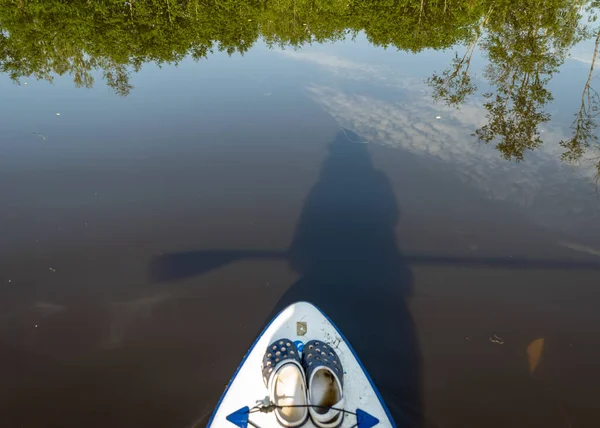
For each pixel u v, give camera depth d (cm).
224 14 1619
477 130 798
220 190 641
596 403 371
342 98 946
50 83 1022
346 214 593
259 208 604
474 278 493
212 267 507
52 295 470
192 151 741
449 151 738
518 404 373
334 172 684
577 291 472
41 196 616
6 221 566
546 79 1002
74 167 689
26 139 766
